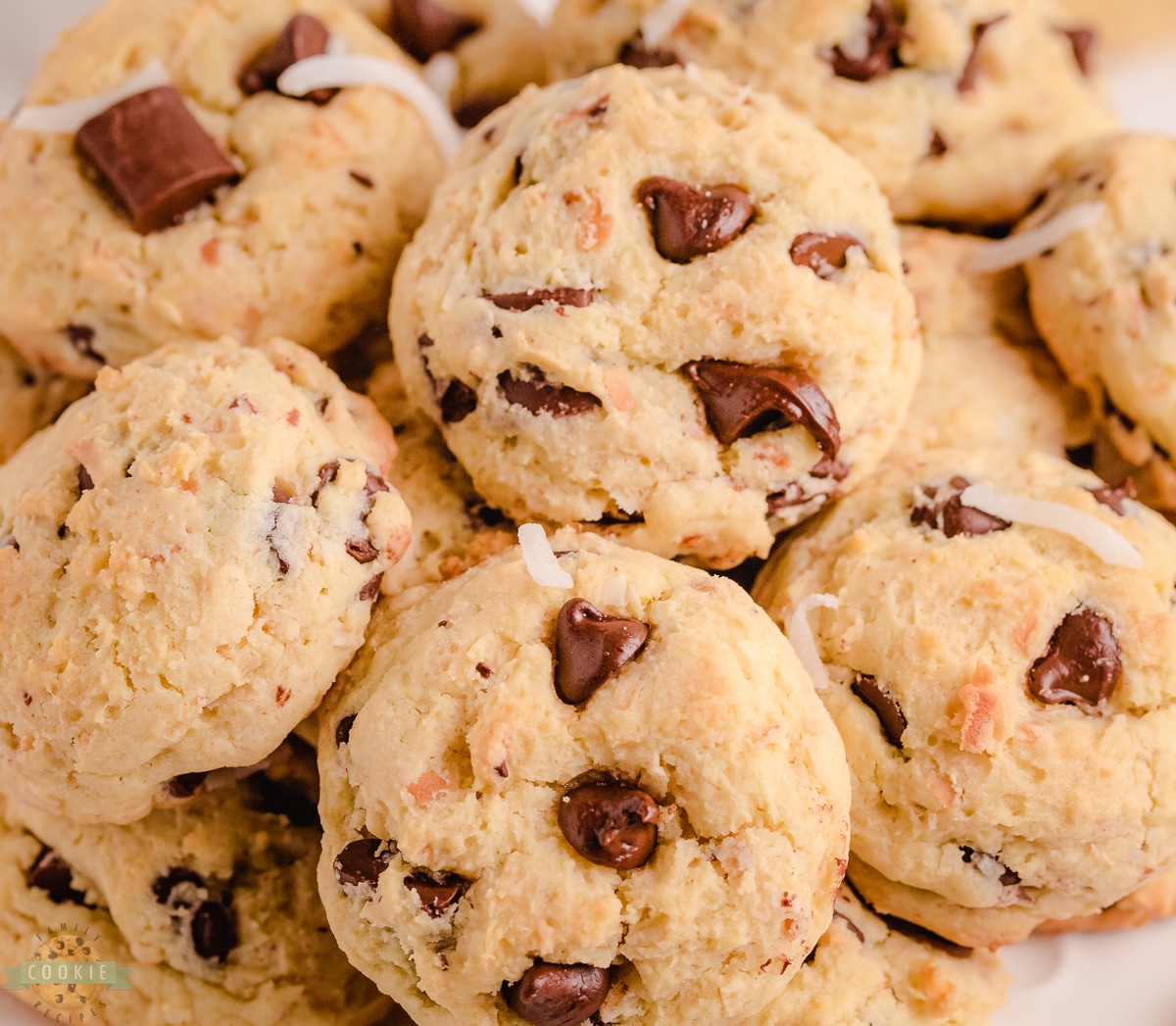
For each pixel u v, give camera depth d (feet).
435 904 1.19
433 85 1.48
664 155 1.28
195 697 1.21
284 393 1.27
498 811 1.19
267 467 1.23
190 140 1.33
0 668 1.23
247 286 1.34
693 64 1.37
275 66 1.36
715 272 1.27
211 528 1.22
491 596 1.23
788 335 1.26
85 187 1.34
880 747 1.26
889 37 1.39
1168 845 1.25
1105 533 1.27
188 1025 1.29
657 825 1.20
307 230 1.35
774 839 1.20
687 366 1.27
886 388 1.29
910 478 1.32
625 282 1.27
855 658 1.27
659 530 1.27
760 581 1.33
